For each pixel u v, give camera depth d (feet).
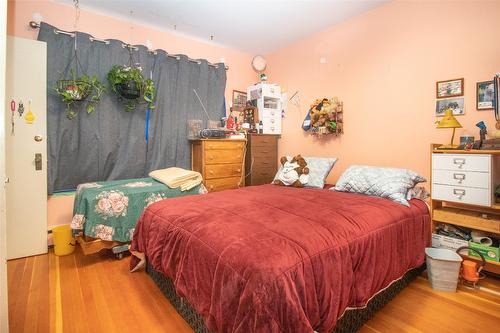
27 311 5.16
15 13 7.59
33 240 7.81
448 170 6.33
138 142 9.68
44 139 7.86
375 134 8.87
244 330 3.08
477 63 6.69
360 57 9.18
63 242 7.83
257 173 11.37
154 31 10.11
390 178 6.91
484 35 6.56
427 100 7.61
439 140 7.43
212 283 3.73
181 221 4.98
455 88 7.06
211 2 8.36
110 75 8.61
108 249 8.33
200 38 11.09
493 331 4.62
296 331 3.01
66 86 7.98
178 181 8.52
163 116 10.19
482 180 5.82
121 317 5.02
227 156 10.55
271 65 12.82
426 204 6.84
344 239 4.27
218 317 3.49
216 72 11.59
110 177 9.25
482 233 6.33
